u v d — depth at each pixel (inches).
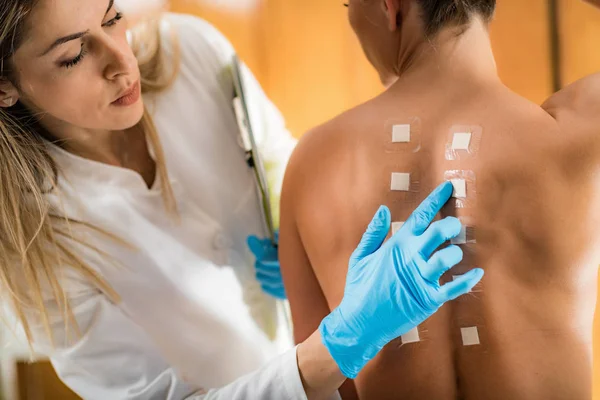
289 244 39.6
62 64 36.5
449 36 33.7
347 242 35.8
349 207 35.5
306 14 90.4
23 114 41.4
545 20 79.0
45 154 42.8
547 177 31.4
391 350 34.9
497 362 32.8
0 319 47.2
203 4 92.2
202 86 50.6
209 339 47.3
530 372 32.5
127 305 44.9
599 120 31.4
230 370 48.0
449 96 33.7
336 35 89.8
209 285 47.6
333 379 35.1
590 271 32.7
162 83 49.0
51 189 42.9
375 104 35.8
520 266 32.2
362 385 36.3
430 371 34.2
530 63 80.4
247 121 49.3
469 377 33.5
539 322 32.4
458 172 32.6
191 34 51.9
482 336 32.9
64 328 42.3
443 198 32.0
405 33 34.8
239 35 92.4
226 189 49.6
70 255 42.7
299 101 91.9
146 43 49.5
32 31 34.9
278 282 49.8
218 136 50.1
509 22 80.0
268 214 49.7
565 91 33.2
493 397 33.1
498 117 32.5
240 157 50.9
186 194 48.6
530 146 31.8
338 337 33.3
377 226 32.6
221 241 49.0
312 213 37.0
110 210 44.9
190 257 47.2
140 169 47.4
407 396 34.8
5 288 41.9
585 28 78.0
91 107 38.9
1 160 40.3
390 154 34.4
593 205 31.5
